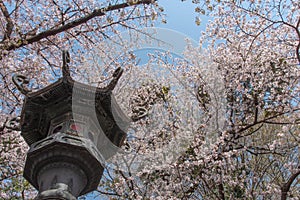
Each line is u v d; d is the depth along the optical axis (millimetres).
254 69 9695
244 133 10266
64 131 2963
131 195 7176
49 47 8453
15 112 7504
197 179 8445
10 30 7207
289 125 8914
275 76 9680
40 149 2855
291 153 9586
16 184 9812
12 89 7949
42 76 8320
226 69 9414
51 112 3170
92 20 8359
